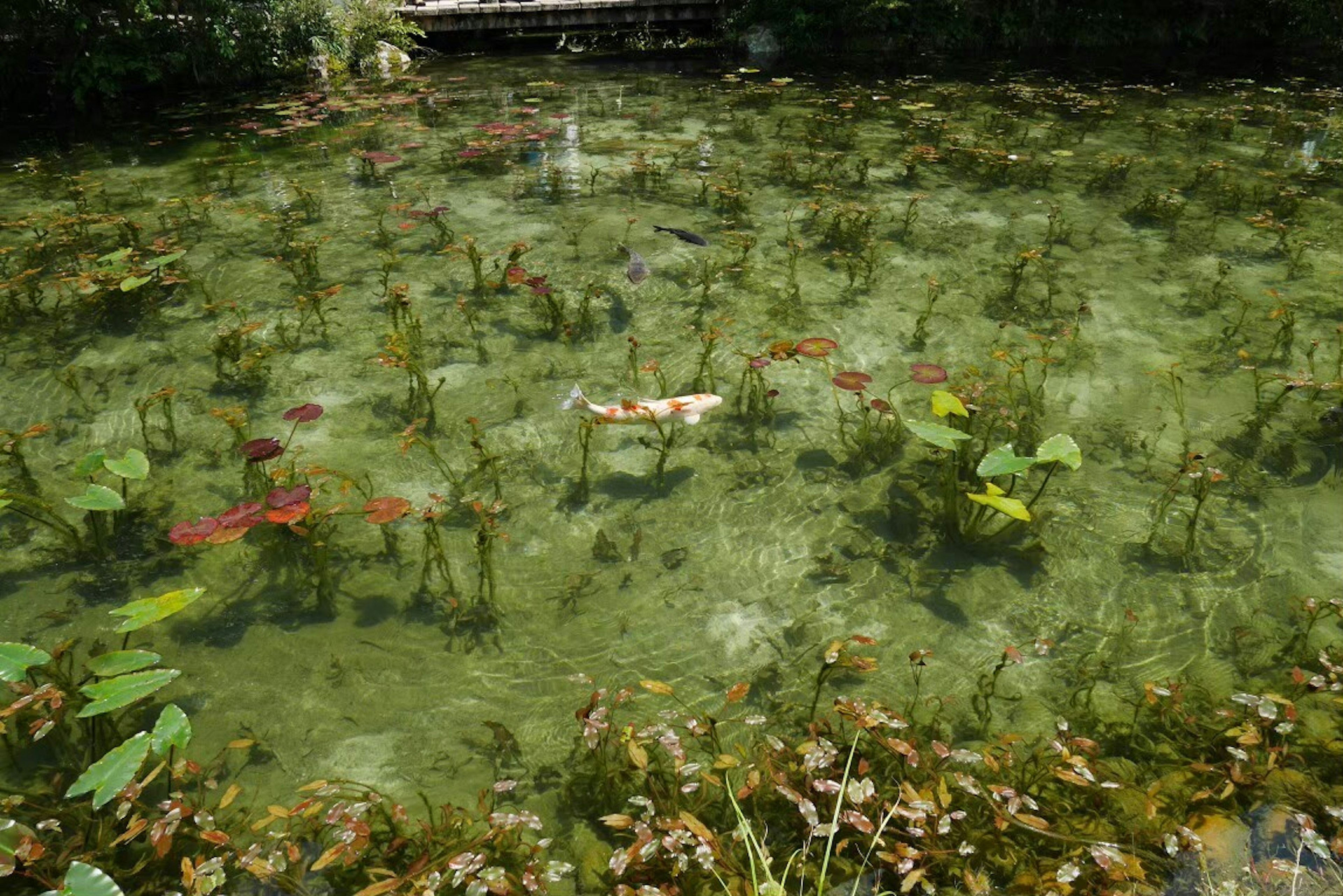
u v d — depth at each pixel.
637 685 3.19
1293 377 4.53
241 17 11.82
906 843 2.52
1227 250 6.67
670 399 4.32
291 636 3.38
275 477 3.89
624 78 12.47
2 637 3.31
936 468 4.31
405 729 3.03
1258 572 3.68
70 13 10.78
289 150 9.18
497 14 14.20
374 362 5.18
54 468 4.26
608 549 3.83
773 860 2.52
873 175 8.34
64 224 6.67
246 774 2.84
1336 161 8.62
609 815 2.69
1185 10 14.80
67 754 2.87
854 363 5.20
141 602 2.89
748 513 4.05
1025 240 6.83
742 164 8.58
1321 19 14.40
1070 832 2.55
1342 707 3.01
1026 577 3.68
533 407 4.79
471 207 7.50
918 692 3.01
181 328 5.58
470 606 3.53
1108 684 3.18
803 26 13.87
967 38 14.38
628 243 6.77
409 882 2.36
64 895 2.07
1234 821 2.59
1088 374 5.05
